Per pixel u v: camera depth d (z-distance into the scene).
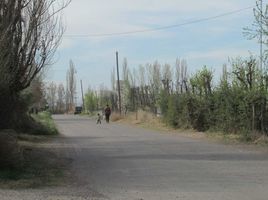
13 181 13.33
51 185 12.94
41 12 17.67
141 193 11.74
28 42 17.36
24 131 31.89
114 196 11.36
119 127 47.09
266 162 17.56
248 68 27.70
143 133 36.28
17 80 17.42
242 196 11.20
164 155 20.23
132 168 16.31
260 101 26.81
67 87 144.25
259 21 25.70
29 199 10.88
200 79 35.59
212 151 21.69
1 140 14.86
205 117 34.84
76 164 17.50
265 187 12.37
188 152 21.34
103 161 18.39
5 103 18.67
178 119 39.81
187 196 11.30
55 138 30.97
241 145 24.39
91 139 30.27
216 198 11.00
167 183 13.17
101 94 110.69
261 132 26.75
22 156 15.91
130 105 72.62
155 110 54.59
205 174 14.73
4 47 14.92
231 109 29.19
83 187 12.67
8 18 15.50
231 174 14.67
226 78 30.67
